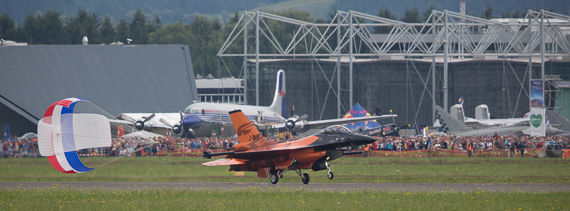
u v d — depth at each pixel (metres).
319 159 126.50
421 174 153.75
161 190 115.00
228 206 93.75
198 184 134.12
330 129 129.75
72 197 105.25
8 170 162.62
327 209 90.88
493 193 108.12
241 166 134.75
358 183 135.25
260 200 100.06
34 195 108.25
